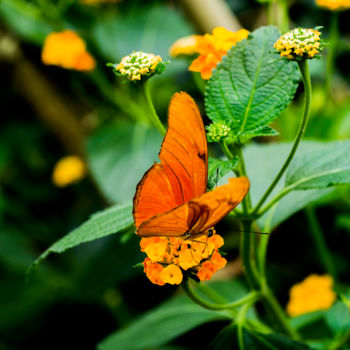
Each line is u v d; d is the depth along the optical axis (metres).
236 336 0.74
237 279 0.93
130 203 0.73
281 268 0.96
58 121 1.18
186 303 0.81
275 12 1.02
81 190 1.26
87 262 1.08
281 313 0.76
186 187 0.68
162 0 1.11
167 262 0.68
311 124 0.94
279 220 0.76
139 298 1.03
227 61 0.72
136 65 0.71
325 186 0.71
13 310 1.08
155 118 0.72
